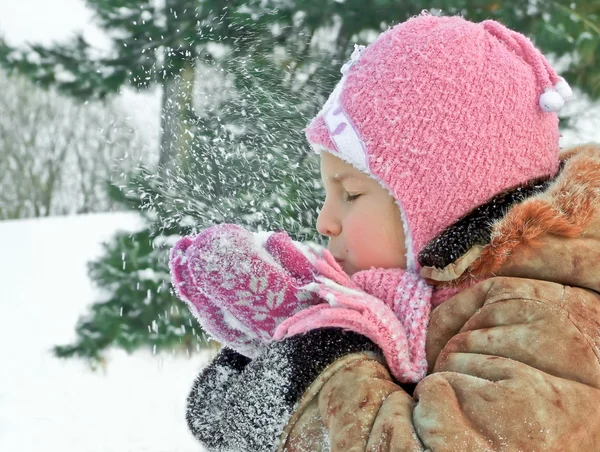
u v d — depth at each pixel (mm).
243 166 2623
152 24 3971
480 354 1190
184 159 2746
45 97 13109
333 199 1460
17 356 5469
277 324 1322
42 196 13406
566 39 3893
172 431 4062
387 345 1244
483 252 1278
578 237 1275
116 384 4496
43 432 4094
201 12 3490
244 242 1366
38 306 6723
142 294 4027
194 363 4551
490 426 1084
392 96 1377
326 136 1428
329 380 1201
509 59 1409
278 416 1201
